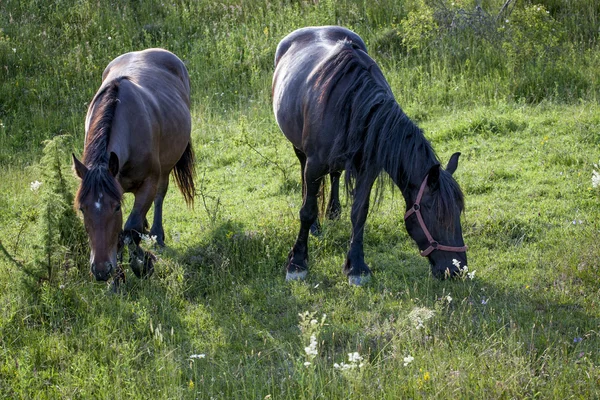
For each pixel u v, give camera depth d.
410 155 6.91
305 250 8.30
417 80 15.63
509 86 14.59
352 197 7.62
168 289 7.60
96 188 6.56
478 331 6.49
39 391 5.72
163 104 8.93
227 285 7.98
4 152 14.09
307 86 8.00
